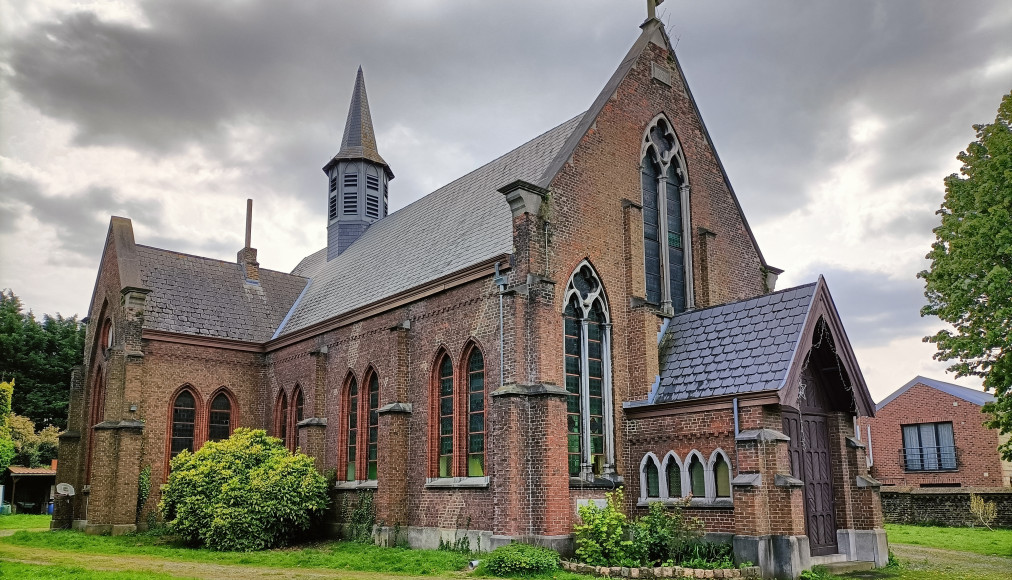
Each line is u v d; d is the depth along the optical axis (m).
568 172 24.33
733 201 30.25
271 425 35.22
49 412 63.22
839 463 22.28
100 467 31.31
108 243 36.69
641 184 26.84
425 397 25.92
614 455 23.69
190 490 27.45
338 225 43.38
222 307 37.03
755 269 30.39
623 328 24.92
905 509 37.62
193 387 34.44
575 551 21.09
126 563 22.19
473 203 30.11
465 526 23.38
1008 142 21.81
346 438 30.14
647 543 20.17
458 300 25.09
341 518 28.78
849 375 21.91
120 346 33.06
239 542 26.25
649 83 27.94
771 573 19.02
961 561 22.89
